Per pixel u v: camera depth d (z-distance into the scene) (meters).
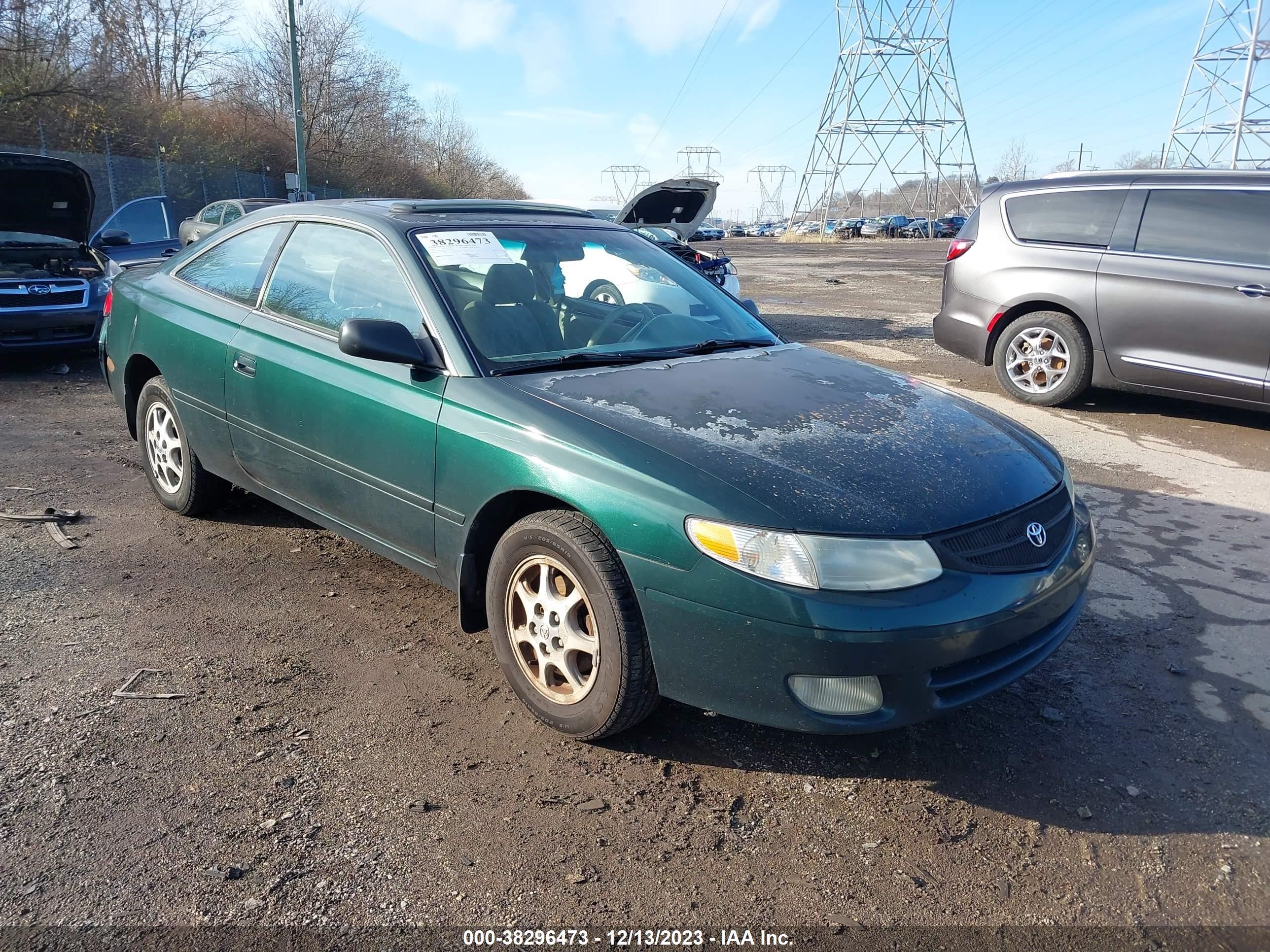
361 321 2.88
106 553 4.06
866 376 3.46
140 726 2.76
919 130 65.88
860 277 21.61
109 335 4.73
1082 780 2.66
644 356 3.36
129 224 12.81
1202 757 2.79
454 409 2.94
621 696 2.57
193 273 4.34
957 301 7.90
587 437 2.64
